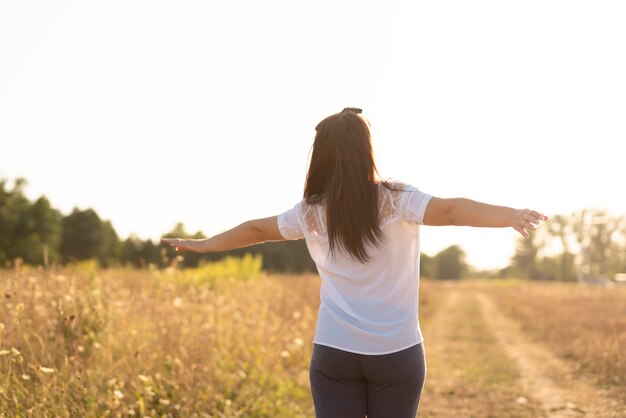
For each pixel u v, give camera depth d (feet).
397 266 8.19
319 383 8.46
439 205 7.86
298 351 26.94
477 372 30.78
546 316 59.57
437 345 42.01
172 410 17.19
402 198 8.05
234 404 19.33
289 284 50.55
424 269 412.36
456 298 124.26
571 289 122.01
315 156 8.50
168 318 21.77
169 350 19.95
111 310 21.40
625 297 84.33
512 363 33.96
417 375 8.25
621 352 32.04
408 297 8.29
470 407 23.17
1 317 17.92
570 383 28.17
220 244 8.98
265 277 51.80
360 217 8.07
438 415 21.90
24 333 16.83
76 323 18.75
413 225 8.19
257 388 21.42
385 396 8.25
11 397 14.42
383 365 8.10
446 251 492.95
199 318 23.66
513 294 126.72
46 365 16.14
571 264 354.74
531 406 23.44
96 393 16.11
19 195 218.38
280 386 22.26
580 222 343.26
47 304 19.69
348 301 8.26
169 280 30.12
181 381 18.56
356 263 8.21
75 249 261.44
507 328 54.65
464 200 7.78
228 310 27.55
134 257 230.68
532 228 7.33
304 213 8.59
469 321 62.59
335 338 8.24
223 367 22.20
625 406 23.56
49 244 221.87
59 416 14.19
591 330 44.14
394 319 8.16
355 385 8.33
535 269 374.22
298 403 21.01
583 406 23.61
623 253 338.95
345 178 8.18
